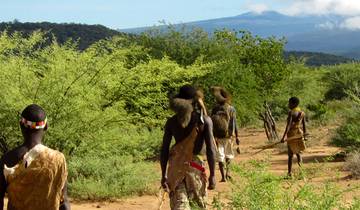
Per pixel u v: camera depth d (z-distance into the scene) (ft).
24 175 15.26
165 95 53.78
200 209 20.70
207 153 22.16
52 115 40.83
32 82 41.75
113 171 40.06
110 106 46.32
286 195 18.39
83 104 40.83
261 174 18.49
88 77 43.91
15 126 40.86
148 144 52.39
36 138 15.72
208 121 22.13
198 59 60.29
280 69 97.04
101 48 46.09
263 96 91.81
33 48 44.62
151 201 36.65
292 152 46.11
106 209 34.35
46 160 15.44
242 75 77.66
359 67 156.35
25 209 15.35
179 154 22.03
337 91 151.43
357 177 40.57
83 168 40.96
